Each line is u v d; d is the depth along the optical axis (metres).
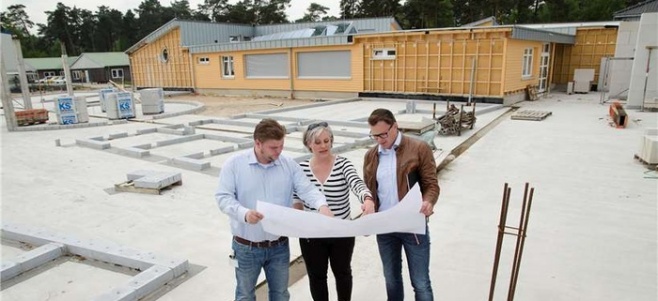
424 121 11.21
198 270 4.31
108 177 7.95
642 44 15.48
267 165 2.78
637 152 8.91
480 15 57.91
